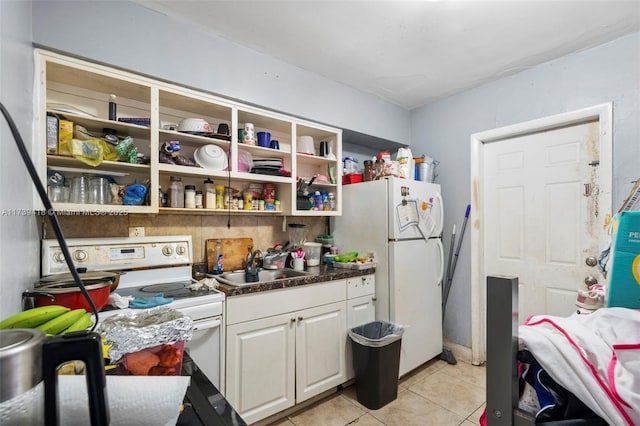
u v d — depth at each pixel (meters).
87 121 1.53
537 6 1.62
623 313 0.65
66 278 1.23
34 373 0.42
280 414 1.87
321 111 2.38
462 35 1.88
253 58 2.02
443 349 2.65
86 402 0.48
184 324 0.77
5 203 0.85
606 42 1.94
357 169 2.95
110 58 1.51
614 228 0.81
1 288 0.82
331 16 1.71
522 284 2.36
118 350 0.68
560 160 2.18
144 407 0.52
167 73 1.68
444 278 2.81
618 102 1.89
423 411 1.92
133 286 1.69
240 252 2.24
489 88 2.52
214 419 0.62
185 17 1.71
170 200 1.83
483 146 2.61
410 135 3.12
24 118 1.18
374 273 2.34
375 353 1.93
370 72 2.34
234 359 1.63
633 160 1.83
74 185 1.53
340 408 1.96
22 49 1.14
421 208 2.45
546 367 0.64
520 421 0.65
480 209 2.59
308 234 2.68
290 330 1.85
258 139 2.13
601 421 0.60
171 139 1.88
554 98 2.16
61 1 1.40
